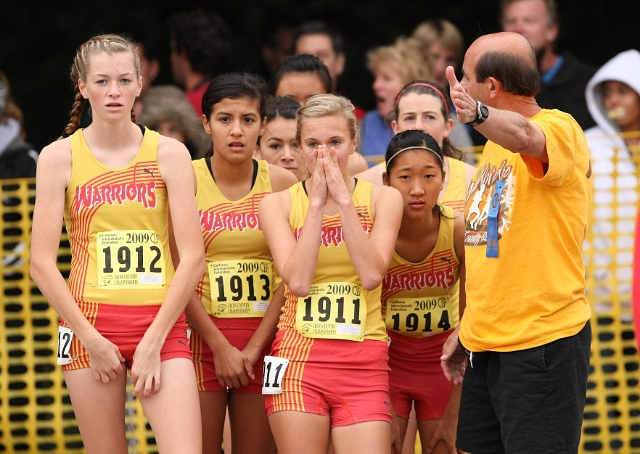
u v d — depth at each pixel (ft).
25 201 81.10
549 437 49.26
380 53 87.66
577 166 49.75
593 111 83.56
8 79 117.70
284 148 66.08
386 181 58.03
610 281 79.10
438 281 58.95
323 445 52.42
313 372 52.47
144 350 49.80
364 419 51.96
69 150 51.31
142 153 51.60
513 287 50.14
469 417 53.62
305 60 75.46
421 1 119.85
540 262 49.67
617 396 81.76
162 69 117.80
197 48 93.04
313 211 51.78
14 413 82.58
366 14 119.75
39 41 118.11
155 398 50.57
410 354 60.08
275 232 53.98
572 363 49.47
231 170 59.16
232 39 118.83
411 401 60.90
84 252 51.26
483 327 51.31
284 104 66.90
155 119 79.92
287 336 53.67
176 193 51.78
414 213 56.39
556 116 49.62
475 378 53.16
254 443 59.72
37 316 81.82
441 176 56.75
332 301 52.95
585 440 79.71
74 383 51.29
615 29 117.19
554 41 91.04
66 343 51.47
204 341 58.70
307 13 119.65
